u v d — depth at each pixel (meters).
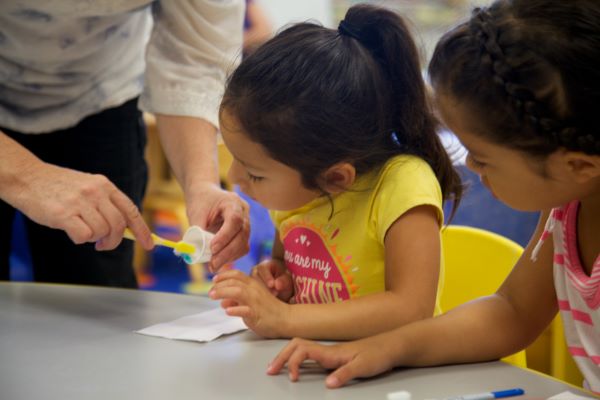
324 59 1.13
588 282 0.98
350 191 1.18
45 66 1.43
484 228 2.30
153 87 1.44
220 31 1.46
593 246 1.01
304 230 1.26
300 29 1.19
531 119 0.84
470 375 0.92
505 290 1.07
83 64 1.47
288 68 1.12
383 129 1.17
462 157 1.25
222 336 1.04
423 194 1.12
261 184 1.16
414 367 0.95
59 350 0.98
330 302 1.19
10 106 1.47
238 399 0.83
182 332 1.04
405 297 1.07
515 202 0.91
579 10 0.82
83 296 1.22
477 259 1.41
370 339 0.94
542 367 1.86
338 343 1.00
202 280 3.43
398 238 1.12
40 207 1.09
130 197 1.64
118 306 1.17
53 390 0.85
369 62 1.15
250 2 3.08
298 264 1.26
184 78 1.43
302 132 1.10
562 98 0.82
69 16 1.35
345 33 1.18
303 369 0.92
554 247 1.05
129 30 1.53
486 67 0.86
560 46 0.81
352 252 1.19
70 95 1.48
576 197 0.90
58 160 1.55
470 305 1.04
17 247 3.15
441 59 0.92
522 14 0.86
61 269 1.57
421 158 1.20
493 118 0.86
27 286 1.27
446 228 1.39
